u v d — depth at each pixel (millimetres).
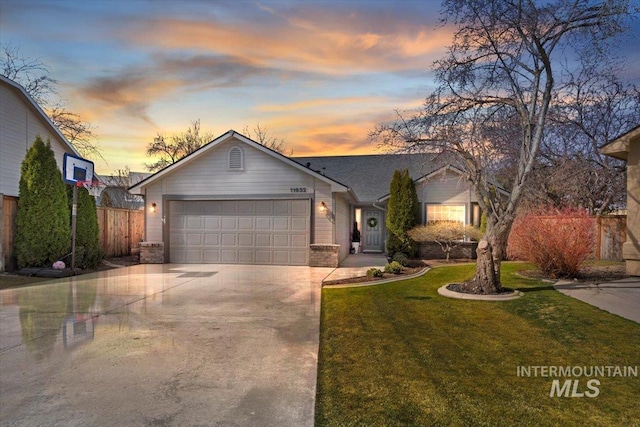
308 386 3602
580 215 9242
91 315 6285
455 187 15234
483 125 8352
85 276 10555
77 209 11727
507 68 7703
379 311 6414
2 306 6902
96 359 4289
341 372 3914
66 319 6023
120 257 14781
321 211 12977
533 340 4809
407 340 4891
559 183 14211
